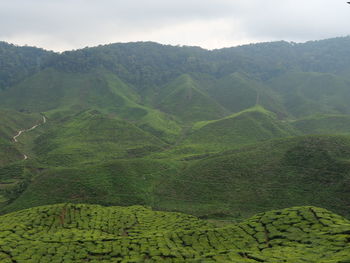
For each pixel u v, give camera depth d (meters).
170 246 60.78
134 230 76.62
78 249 59.50
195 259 51.72
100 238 66.31
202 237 66.12
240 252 54.53
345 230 56.62
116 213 89.56
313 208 71.25
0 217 84.62
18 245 60.84
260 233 65.12
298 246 55.78
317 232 59.62
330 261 42.34
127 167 138.12
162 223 82.88
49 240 64.56
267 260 48.56
